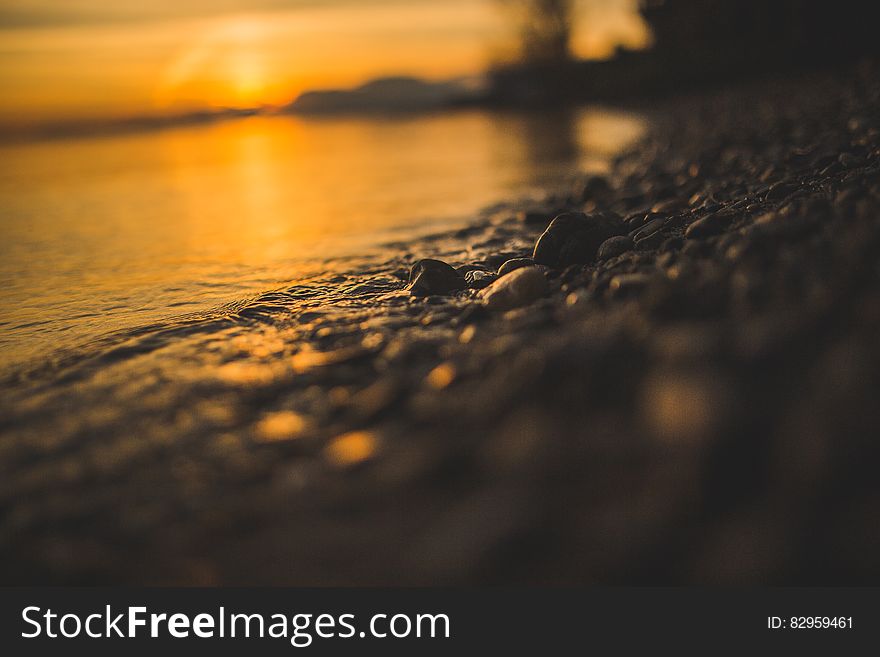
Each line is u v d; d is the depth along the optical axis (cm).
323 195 176
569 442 48
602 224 86
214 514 48
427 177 198
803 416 42
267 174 237
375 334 69
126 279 99
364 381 60
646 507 41
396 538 44
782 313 53
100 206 178
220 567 44
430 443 51
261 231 130
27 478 53
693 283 61
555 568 39
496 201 146
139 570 44
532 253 95
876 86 152
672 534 39
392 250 106
